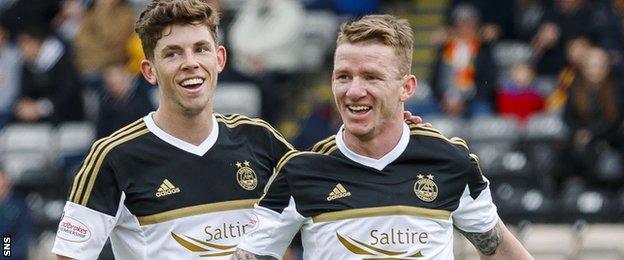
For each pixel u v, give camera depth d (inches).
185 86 573.0
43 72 1475.1
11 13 1571.1
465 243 1140.5
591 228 1219.9
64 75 1473.9
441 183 553.0
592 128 1369.3
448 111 1419.8
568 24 1536.7
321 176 548.7
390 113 544.7
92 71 1503.4
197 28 573.0
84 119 1475.1
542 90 1497.3
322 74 1593.3
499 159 1304.1
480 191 564.7
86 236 577.9
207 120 590.6
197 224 586.6
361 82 536.7
